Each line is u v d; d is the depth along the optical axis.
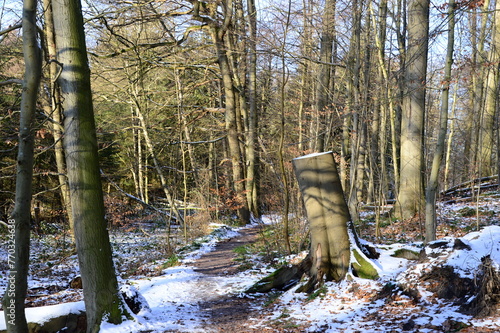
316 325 6.21
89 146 6.44
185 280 10.84
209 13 21.77
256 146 25.56
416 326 5.48
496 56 13.04
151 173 34.59
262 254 13.95
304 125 19.00
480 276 5.96
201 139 32.56
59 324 6.62
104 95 23.38
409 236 13.00
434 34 9.30
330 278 8.34
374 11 15.31
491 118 17.05
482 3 8.66
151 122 27.27
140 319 6.80
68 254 17.23
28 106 5.30
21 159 5.26
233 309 7.98
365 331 5.64
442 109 9.36
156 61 22.31
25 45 5.23
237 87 26.73
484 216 13.70
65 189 17.06
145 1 18.56
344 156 19.05
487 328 5.06
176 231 23.91
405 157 15.41
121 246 20.27
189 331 6.52
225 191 25.88
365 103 13.45
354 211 14.59
